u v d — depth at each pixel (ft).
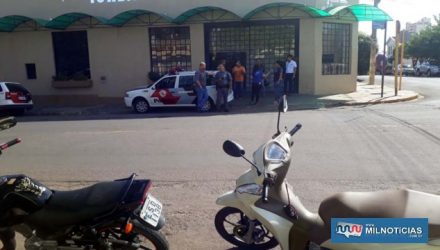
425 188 19.21
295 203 11.71
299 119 41.37
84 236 11.25
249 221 13.43
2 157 28.63
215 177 22.06
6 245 12.80
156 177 22.49
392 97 59.26
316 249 10.73
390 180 20.49
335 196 10.07
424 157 24.58
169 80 53.42
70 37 69.97
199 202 18.53
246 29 64.85
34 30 70.13
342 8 59.72
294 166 23.41
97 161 26.63
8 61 71.97
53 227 11.15
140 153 28.35
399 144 28.12
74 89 70.49
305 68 63.93
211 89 52.16
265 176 10.86
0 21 67.00
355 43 67.41
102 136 35.73
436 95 65.87
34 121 49.19
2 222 11.45
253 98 58.03
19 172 24.50
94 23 68.13
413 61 194.08
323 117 42.24
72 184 21.94
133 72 68.49
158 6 66.08
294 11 62.39
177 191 20.10
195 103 52.80
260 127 37.17
